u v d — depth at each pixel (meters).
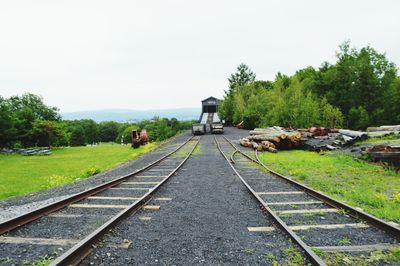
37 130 46.47
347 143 18.45
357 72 55.03
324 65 67.06
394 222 5.65
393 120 49.53
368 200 7.06
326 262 3.94
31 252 4.28
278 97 40.09
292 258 4.09
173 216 6.01
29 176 16.11
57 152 36.00
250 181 9.65
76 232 5.10
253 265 3.92
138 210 6.39
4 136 42.03
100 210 6.47
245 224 5.52
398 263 3.93
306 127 33.03
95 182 10.37
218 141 28.00
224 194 7.94
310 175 10.75
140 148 28.11
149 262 3.98
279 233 5.03
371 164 12.86
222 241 4.71
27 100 77.69
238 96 57.59
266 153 18.06
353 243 4.59
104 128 159.50
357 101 54.69
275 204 6.83
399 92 48.19
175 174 11.16
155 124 89.62
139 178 10.43
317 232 5.07
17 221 5.35
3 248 4.41
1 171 18.36
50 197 8.34
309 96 34.44
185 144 26.16
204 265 3.91
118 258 4.09
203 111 95.31
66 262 3.71
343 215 6.02
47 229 5.25
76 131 99.06
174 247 4.48
